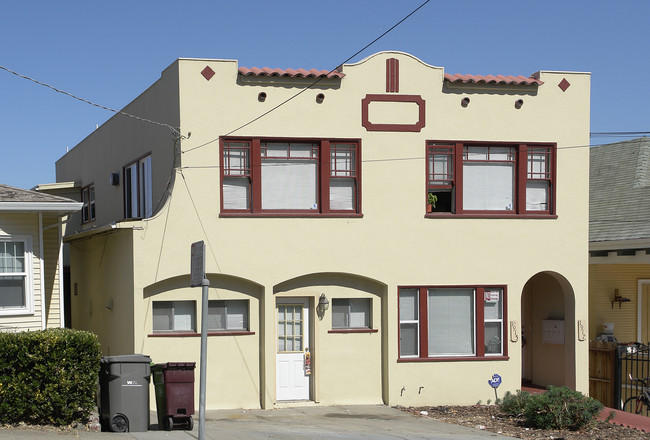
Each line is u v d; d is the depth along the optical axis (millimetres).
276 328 16156
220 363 15617
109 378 12188
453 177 16938
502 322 17141
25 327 14523
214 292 15742
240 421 14102
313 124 16141
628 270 20609
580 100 17641
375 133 16484
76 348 11898
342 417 14875
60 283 15500
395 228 16547
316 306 16234
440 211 17031
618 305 20672
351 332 16422
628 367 19438
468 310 17078
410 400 16500
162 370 12727
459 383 16781
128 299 15414
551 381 18438
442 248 16797
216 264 15516
